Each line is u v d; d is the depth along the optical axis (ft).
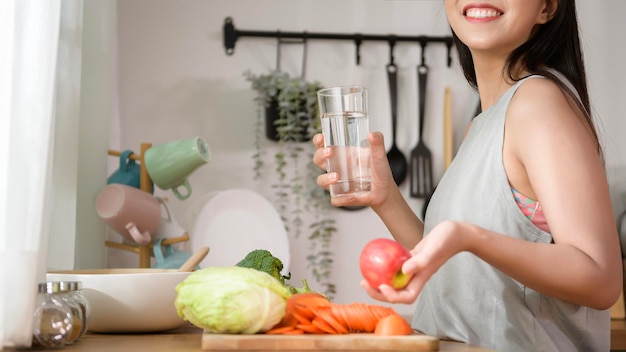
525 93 4.07
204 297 3.50
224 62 9.50
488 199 4.20
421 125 9.70
